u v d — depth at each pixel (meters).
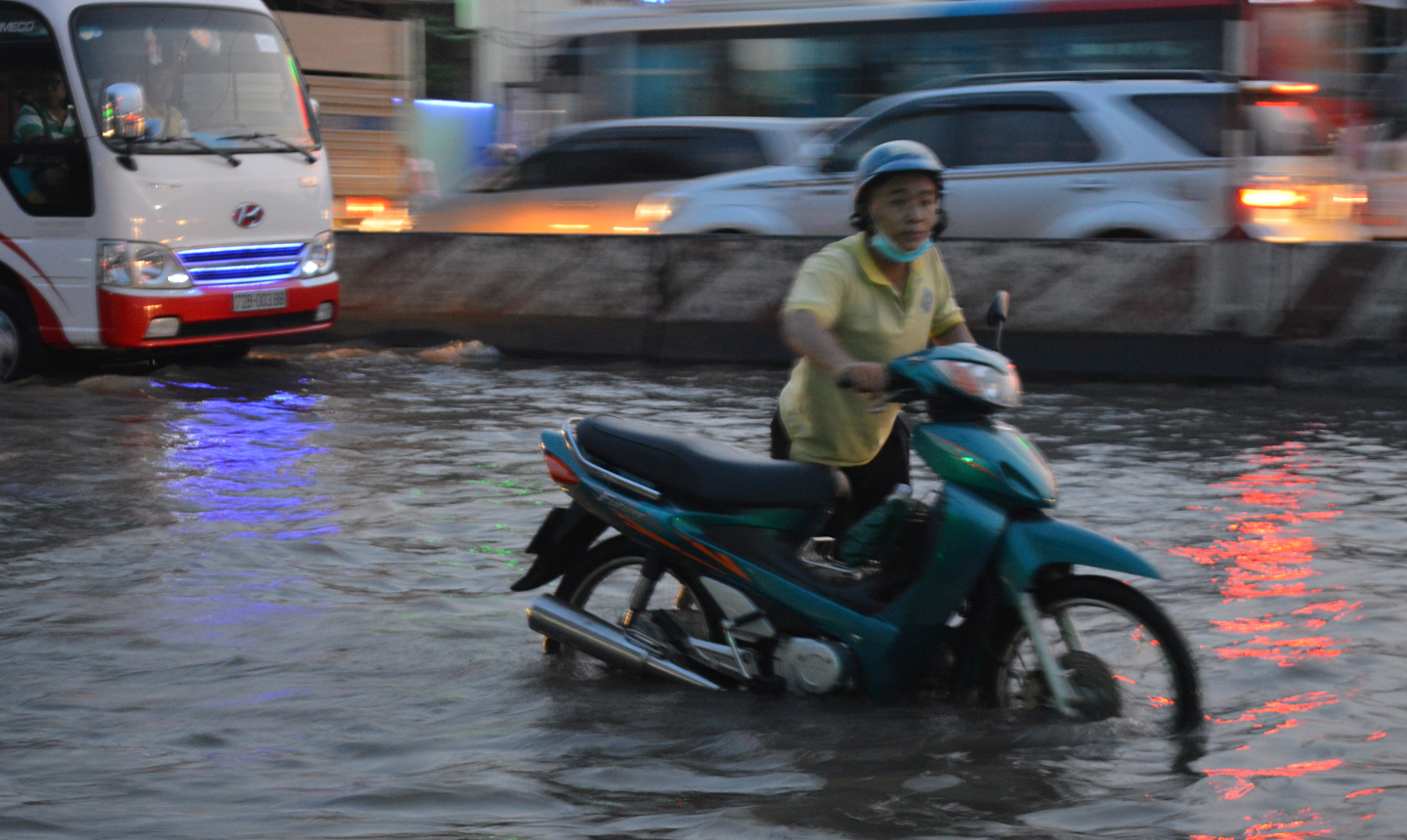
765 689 4.44
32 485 7.58
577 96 18.56
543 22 18.97
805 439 4.55
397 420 9.68
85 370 12.20
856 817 3.57
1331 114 13.57
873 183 4.26
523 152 18.83
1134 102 13.06
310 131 12.71
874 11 16.73
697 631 4.69
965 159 13.55
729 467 4.47
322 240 12.68
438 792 3.74
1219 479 7.69
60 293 11.46
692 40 17.80
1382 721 4.21
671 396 10.78
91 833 3.49
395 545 6.43
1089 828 3.49
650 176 16.17
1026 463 4.18
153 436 9.07
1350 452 8.44
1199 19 14.90
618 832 3.49
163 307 11.39
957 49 16.30
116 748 4.09
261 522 6.84
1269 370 11.02
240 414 9.93
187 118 11.84
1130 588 4.16
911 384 4.15
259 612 5.43
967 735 4.09
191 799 3.71
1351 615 5.25
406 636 5.16
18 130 11.53
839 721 4.22
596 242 12.96
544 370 12.22
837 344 4.27
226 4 12.36
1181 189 12.84
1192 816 3.54
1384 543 6.31
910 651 4.27
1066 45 15.64
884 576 4.34
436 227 17.08
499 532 6.65
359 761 4.00
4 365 11.70
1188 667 4.06
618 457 4.68
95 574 5.94
